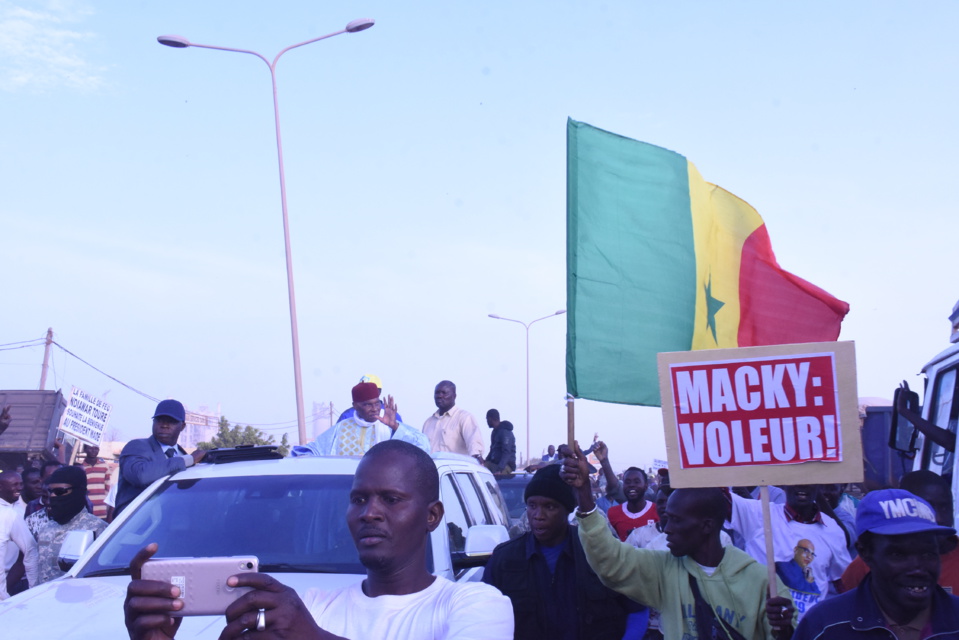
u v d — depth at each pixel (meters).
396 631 2.48
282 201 19.00
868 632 3.02
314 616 2.58
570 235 5.68
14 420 23.77
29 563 7.36
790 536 5.29
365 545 2.53
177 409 6.72
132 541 5.04
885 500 3.03
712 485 3.82
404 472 2.58
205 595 2.20
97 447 17.67
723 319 6.57
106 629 3.84
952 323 5.92
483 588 2.57
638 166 5.99
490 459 12.64
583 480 4.15
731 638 3.84
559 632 4.39
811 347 3.79
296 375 18.42
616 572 4.06
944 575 3.86
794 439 3.77
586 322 5.57
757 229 6.88
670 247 6.02
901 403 5.86
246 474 5.42
